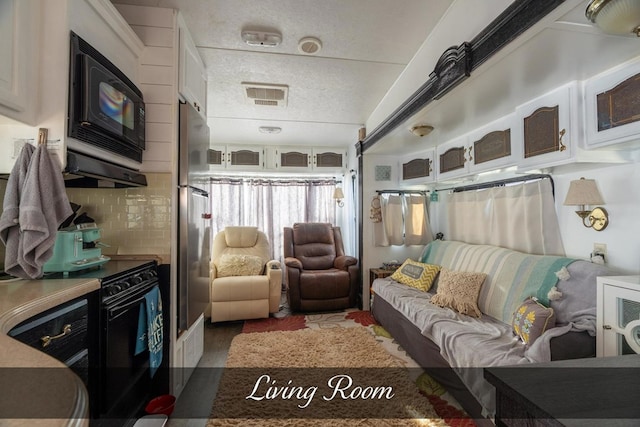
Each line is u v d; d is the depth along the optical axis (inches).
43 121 44.5
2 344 22.4
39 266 43.3
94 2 50.7
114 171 56.1
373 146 126.4
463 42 60.2
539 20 42.3
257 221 181.2
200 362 89.7
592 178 70.8
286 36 75.6
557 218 81.5
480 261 97.8
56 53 44.9
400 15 68.1
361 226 144.9
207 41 78.0
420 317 85.2
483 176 111.6
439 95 69.2
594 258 69.1
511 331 71.6
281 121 136.0
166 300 68.7
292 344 100.9
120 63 60.9
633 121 49.1
